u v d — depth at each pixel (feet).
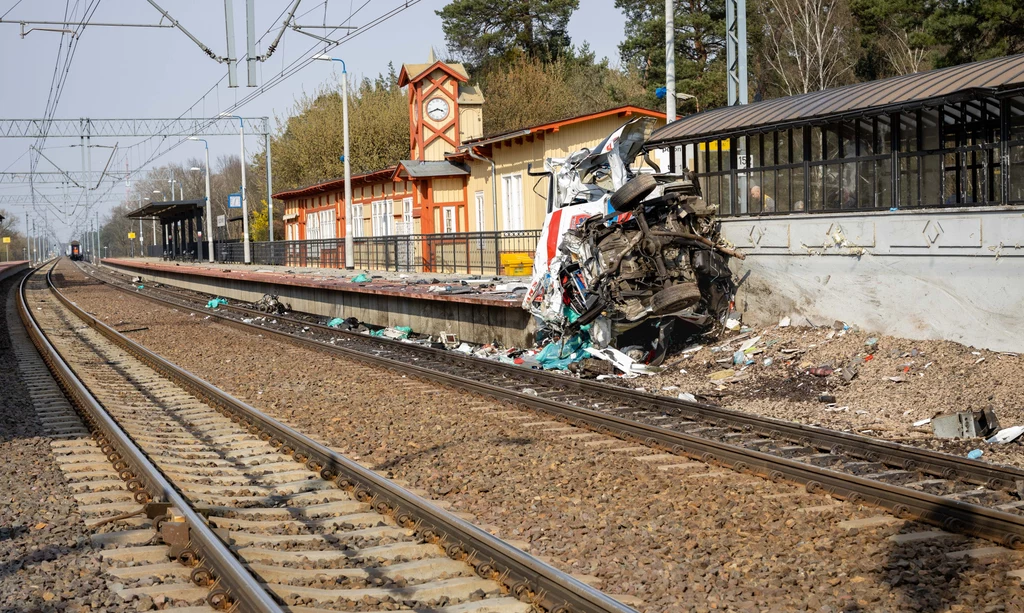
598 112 90.12
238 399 43.70
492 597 19.30
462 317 70.03
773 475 28.07
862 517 24.06
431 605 19.10
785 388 44.09
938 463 28.58
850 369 43.73
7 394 49.60
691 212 50.80
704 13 163.73
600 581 19.97
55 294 157.99
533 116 193.47
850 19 158.20
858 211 48.67
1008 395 36.68
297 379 53.21
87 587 19.94
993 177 42.86
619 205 50.83
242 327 85.05
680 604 18.57
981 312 42.50
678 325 56.44
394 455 33.53
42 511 26.53
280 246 175.42
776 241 53.78
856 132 49.29
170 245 306.14
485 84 206.18
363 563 21.68
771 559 21.11
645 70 188.96
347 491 28.53
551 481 28.76
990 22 109.19
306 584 20.08
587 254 52.08
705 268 53.21
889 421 36.94
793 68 166.61
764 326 54.85
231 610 18.45
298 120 230.68
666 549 21.94
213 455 34.47
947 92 42.04
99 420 38.73
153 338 81.61
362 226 157.58
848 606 18.20
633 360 52.29
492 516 25.35
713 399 43.75
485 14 213.66
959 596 18.54
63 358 65.26
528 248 99.45
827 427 36.63
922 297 45.39
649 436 33.83
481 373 53.01
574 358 54.80
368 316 87.76
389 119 211.82
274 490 29.07
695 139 57.47
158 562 21.74
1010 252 41.01
